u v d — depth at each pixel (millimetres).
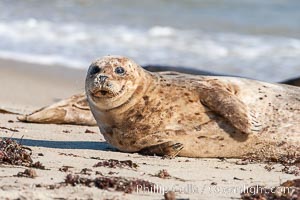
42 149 33312
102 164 29297
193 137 32781
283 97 34406
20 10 96750
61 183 25609
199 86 33594
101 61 32844
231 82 34656
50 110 43031
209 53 77688
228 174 29719
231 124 32781
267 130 33062
